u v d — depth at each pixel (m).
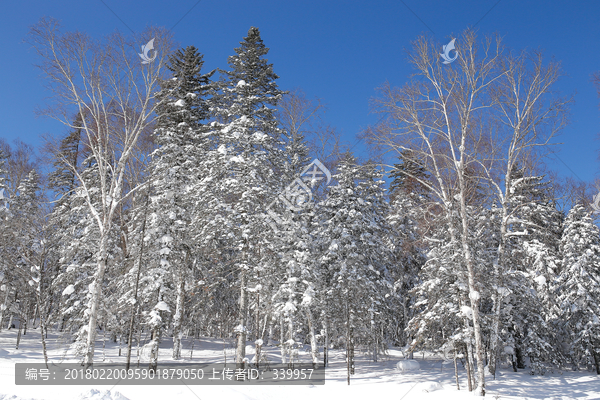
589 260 24.64
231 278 22.05
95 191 21.27
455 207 18.50
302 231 19.61
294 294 18.67
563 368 27.81
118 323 19.98
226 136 19.47
